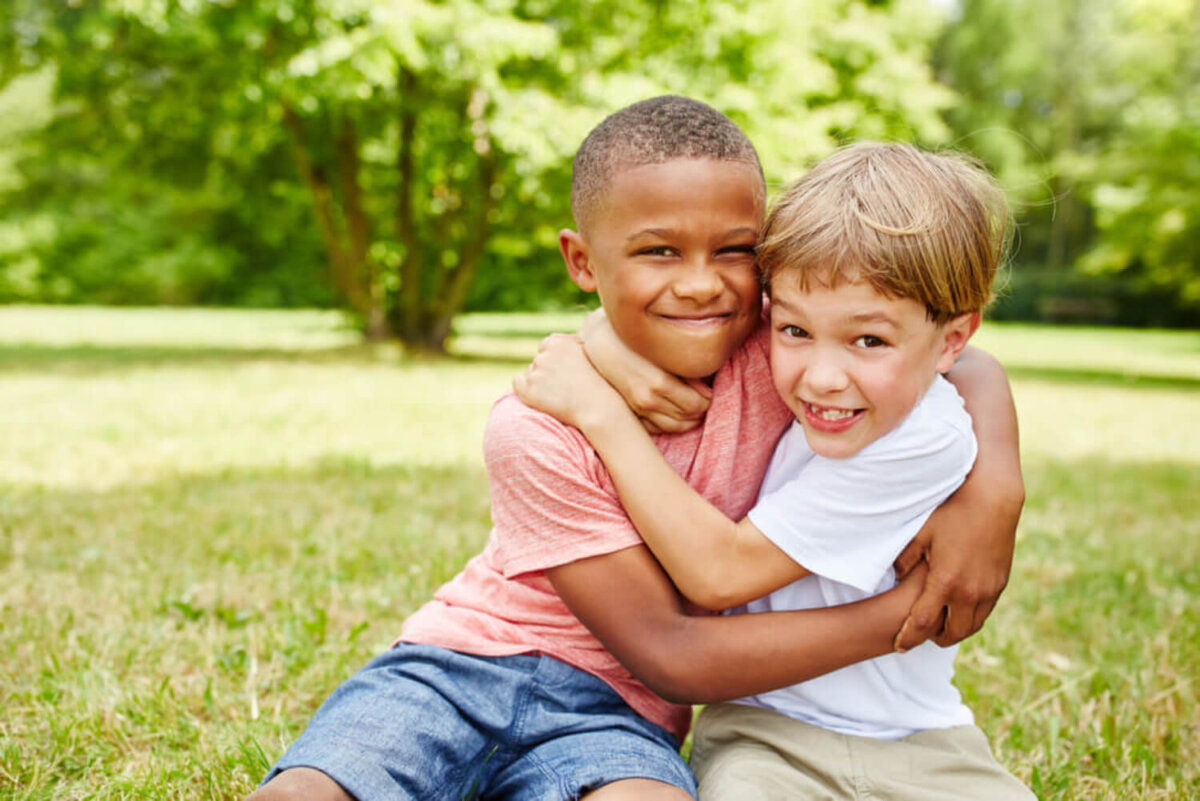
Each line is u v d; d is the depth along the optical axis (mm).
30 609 2539
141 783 1706
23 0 10531
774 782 1432
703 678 1369
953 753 1466
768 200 1532
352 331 15156
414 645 1523
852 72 12930
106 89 11008
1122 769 1846
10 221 23938
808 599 1497
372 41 8398
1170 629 2590
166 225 25047
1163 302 26234
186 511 3604
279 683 2164
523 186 10000
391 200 12859
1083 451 6012
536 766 1402
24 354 10703
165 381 8094
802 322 1312
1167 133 14617
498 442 1479
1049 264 30750
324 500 3846
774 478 1515
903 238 1248
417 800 1350
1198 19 19969
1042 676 2309
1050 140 30484
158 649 2301
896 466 1344
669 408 1448
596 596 1408
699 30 10258
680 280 1355
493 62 8805
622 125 1390
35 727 1913
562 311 22281
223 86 10219
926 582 1381
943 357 1379
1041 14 30469
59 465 4516
